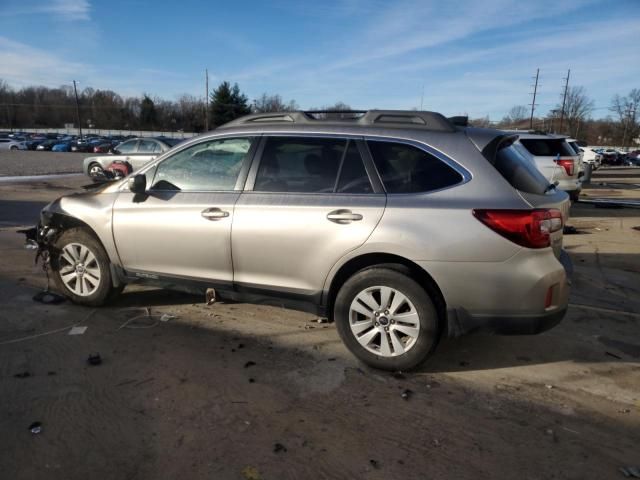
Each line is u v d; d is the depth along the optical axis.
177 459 2.71
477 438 2.95
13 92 123.69
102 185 4.95
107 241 4.57
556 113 80.69
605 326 4.72
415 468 2.68
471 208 3.38
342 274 3.80
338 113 4.15
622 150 73.81
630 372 3.79
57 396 3.29
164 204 4.31
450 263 3.40
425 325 3.53
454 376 3.69
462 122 4.23
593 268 6.89
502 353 4.08
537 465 2.72
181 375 3.61
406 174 3.62
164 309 4.90
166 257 4.34
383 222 3.53
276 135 4.04
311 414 3.16
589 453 2.83
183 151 4.37
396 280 3.53
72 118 120.19
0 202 12.38
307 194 3.82
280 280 3.94
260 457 2.74
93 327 4.42
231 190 4.11
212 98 81.94
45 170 24.47
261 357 3.92
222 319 4.68
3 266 6.28
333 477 2.60
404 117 3.82
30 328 4.38
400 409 3.23
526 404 3.32
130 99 125.56
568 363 3.93
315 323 4.62
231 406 3.22
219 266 4.14
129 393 3.35
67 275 4.86
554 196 3.71
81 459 2.69
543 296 3.37
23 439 2.84
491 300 3.40
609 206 13.56
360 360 3.76
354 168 3.75
